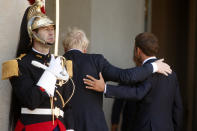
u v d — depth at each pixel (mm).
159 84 11234
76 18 16875
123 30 18125
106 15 17547
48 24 8602
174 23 23125
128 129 12031
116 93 10406
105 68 10211
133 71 10227
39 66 8508
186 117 22453
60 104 8688
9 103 9094
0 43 8914
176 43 23094
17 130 8430
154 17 22328
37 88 8094
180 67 23234
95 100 10094
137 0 18656
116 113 13773
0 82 8867
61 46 15805
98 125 9953
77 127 9898
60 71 8383
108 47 17656
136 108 11531
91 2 17062
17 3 9641
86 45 10516
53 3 14602
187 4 23156
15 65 8289
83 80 10039
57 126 8586
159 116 11203
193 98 22109
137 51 11430
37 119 8383
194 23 22438
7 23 9078
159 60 10945
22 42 8969
